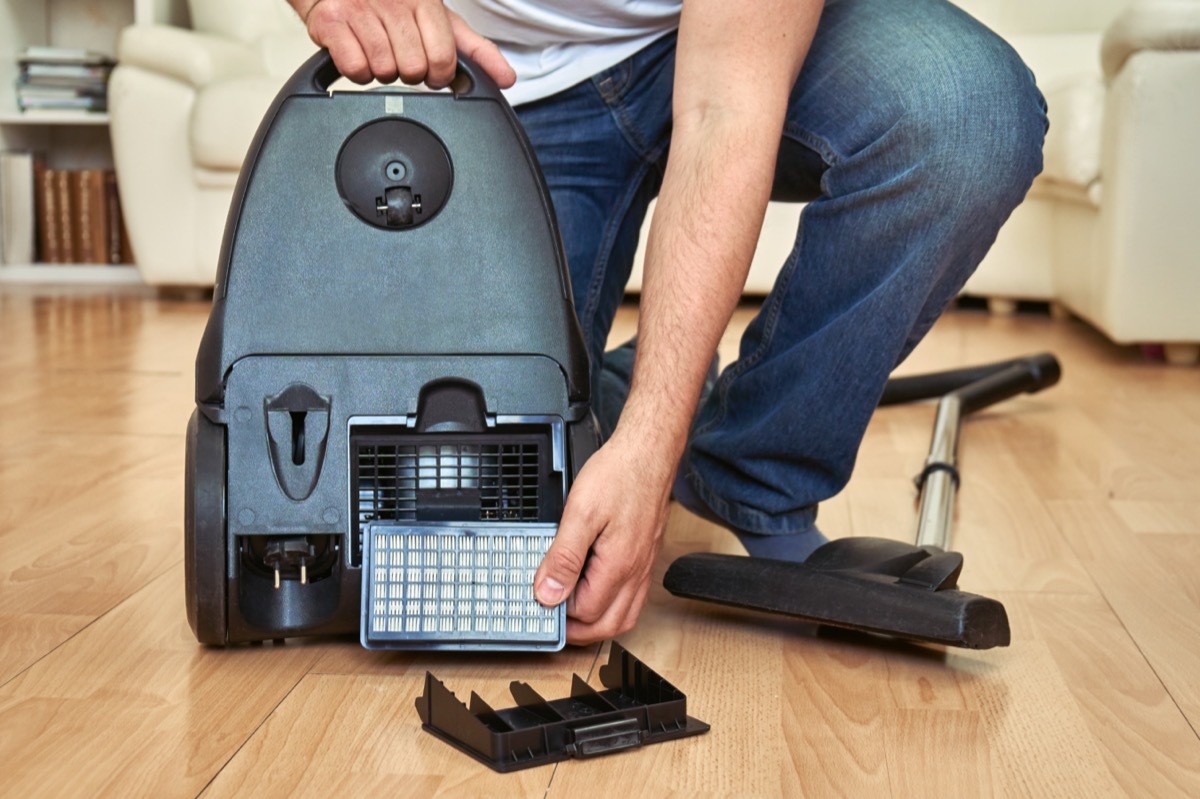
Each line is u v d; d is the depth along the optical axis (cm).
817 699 86
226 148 320
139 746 76
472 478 93
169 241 334
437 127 91
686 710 83
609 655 86
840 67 109
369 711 82
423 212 91
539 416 91
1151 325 250
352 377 90
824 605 94
